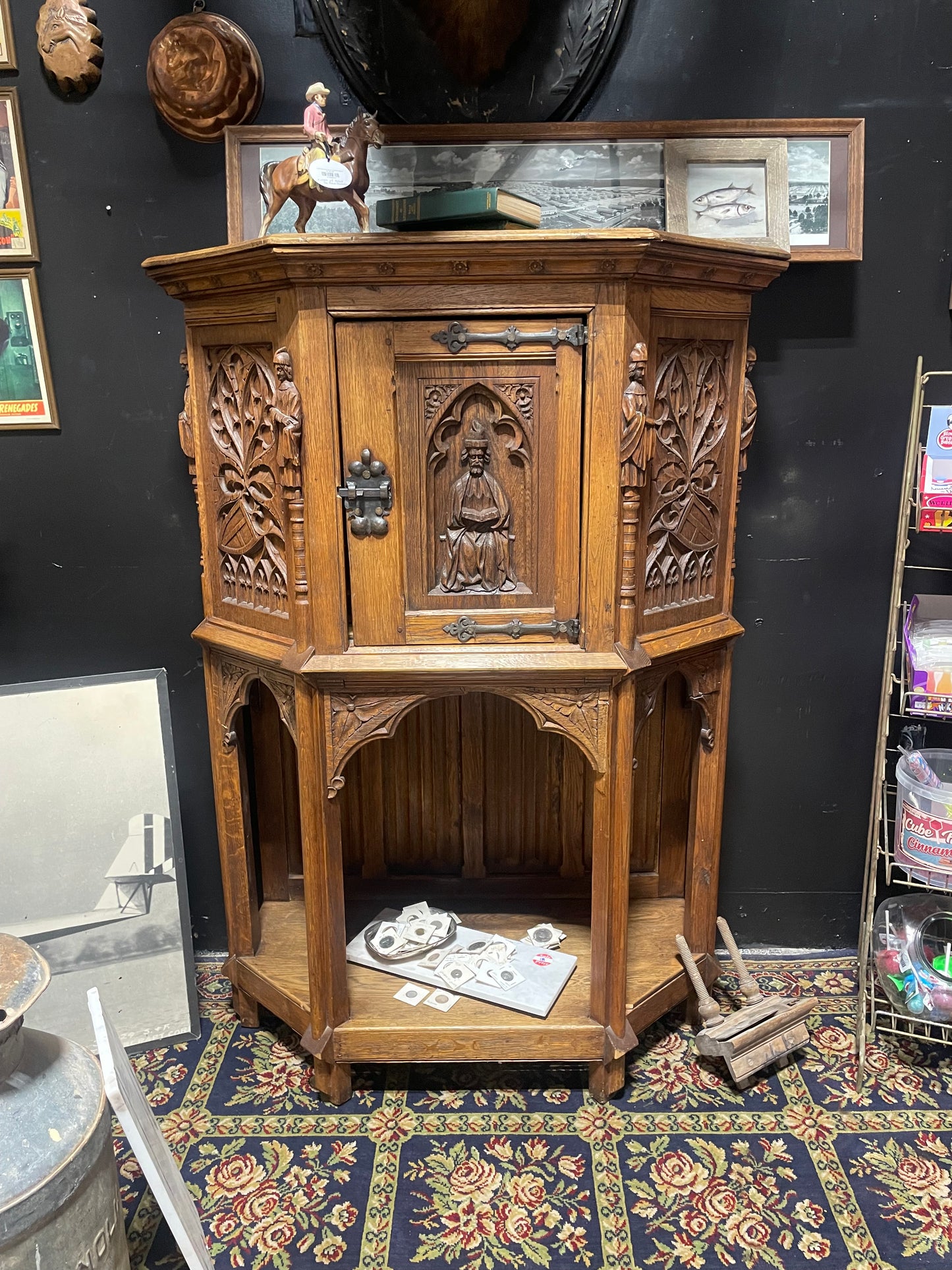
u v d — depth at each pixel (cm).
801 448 195
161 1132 159
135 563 200
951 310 187
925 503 174
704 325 158
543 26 172
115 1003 190
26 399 190
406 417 145
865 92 178
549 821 214
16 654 204
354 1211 152
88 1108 128
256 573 165
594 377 142
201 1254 131
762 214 179
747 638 205
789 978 212
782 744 211
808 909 219
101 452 194
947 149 180
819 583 202
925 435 194
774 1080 182
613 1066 174
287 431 143
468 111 177
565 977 183
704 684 175
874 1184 158
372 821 213
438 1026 169
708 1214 152
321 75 178
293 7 175
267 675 164
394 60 174
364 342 141
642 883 216
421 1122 171
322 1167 161
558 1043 170
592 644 151
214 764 185
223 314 156
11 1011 120
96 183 182
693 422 161
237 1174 160
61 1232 119
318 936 165
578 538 149
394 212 144
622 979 168
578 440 145
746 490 197
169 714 192
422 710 207
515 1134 168
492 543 151
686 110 179
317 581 150
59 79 176
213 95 173
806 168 179
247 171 179
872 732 209
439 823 215
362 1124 171
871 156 181
